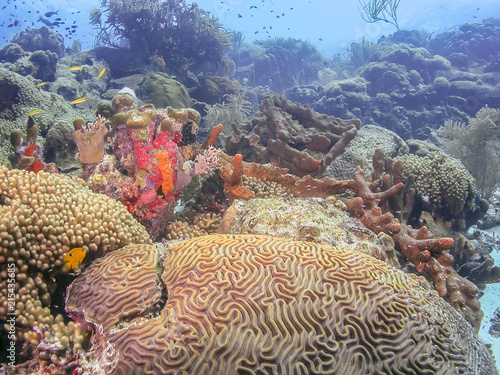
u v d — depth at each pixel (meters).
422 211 1.74
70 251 0.75
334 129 2.05
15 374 0.67
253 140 1.94
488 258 1.67
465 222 1.89
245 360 0.67
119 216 0.93
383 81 4.48
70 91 3.14
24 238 0.72
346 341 0.72
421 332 0.77
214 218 1.37
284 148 1.75
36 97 2.25
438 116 4.11
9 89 2.12
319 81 6.07
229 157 1.43
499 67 4.76
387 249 1.19
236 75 6.19
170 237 1.22
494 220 2.38
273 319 0.73
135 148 1.10
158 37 3.81
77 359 0.70
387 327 0.75
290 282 0.79
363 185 1.44
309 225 1.05
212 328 0.70
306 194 1.50
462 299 1.15
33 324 0.70
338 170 1.85
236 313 0.73
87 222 0.84
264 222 1.09
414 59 4.81
